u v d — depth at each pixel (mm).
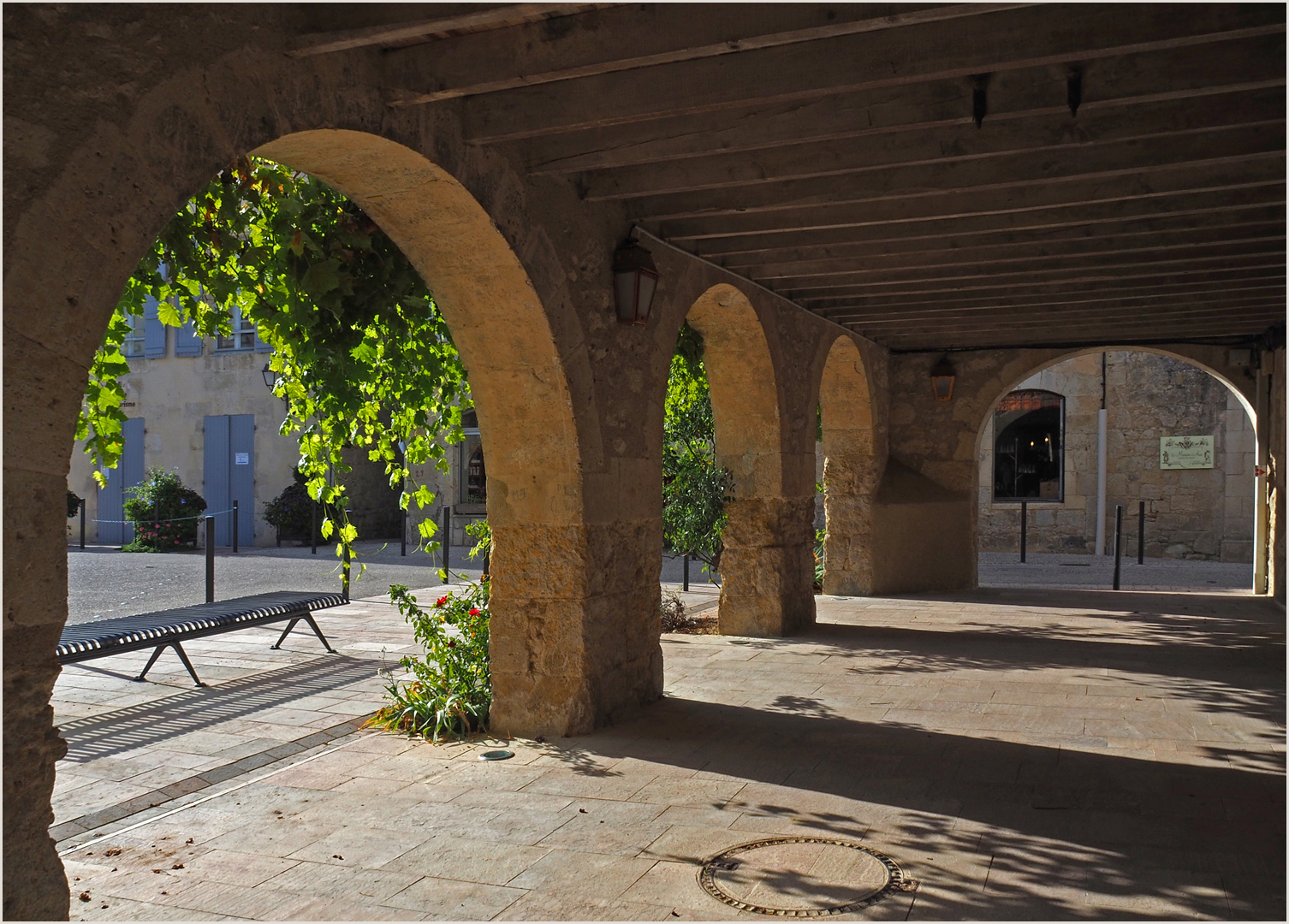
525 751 4578
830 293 7633
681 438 8555
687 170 4625
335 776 4227
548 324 4508
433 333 5203
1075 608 9234
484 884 3107
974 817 3670
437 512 16906
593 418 4906
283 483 17922
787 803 3844
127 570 13383
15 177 2211
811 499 8250
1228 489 14602
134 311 3734
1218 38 2947
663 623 8180
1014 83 3574
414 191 3938
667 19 3100
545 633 4875
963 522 10750
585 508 4812
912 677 6191
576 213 4781
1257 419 10148
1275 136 4168
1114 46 3008
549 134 4293
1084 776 4152
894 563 10484
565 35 3234
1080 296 7793
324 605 6883
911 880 3104
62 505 2320
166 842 3486
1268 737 4758
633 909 2910
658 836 3502
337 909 2943
